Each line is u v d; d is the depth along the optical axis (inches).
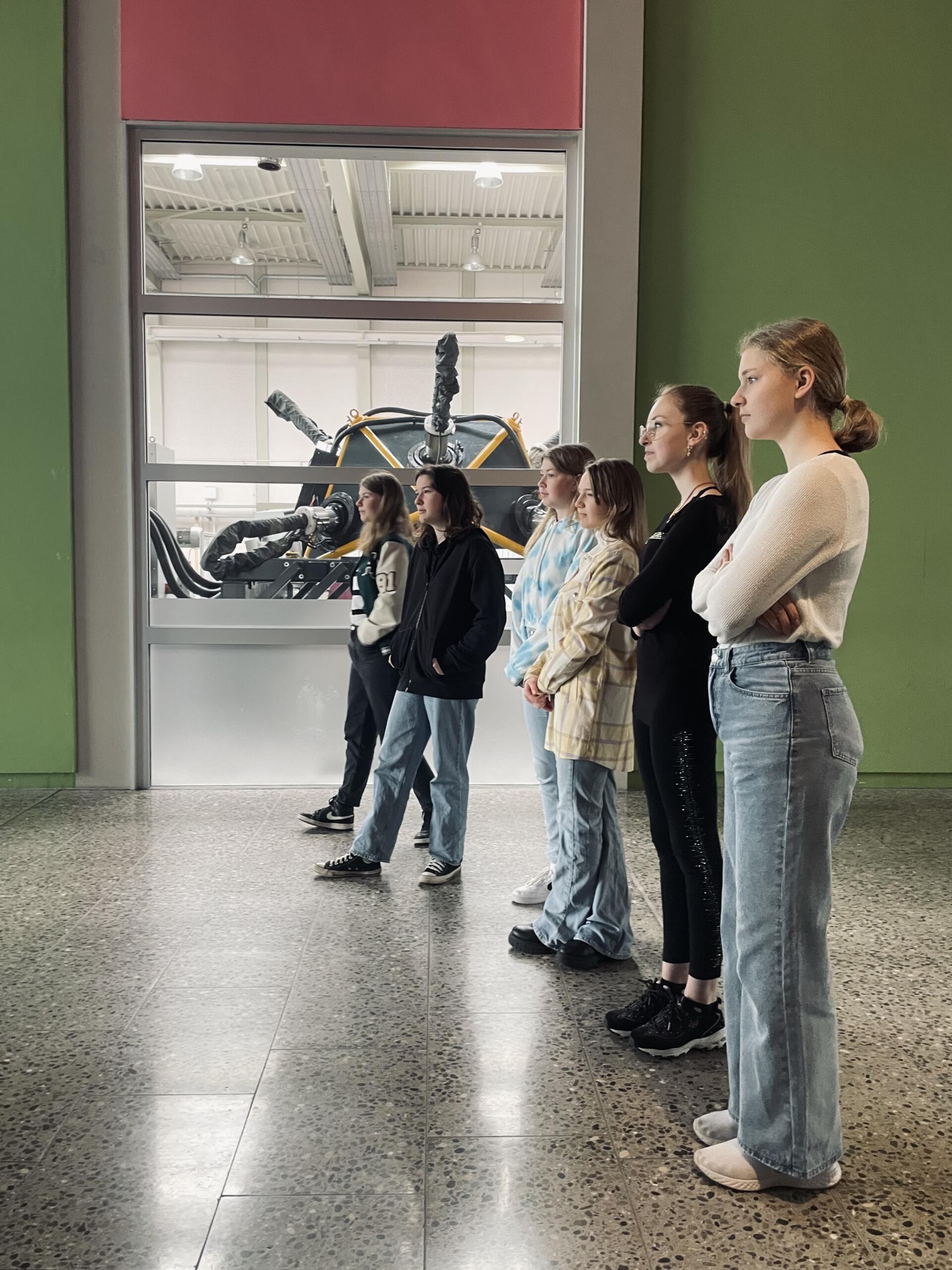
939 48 185.2
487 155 184.1
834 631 64.6
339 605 189.5
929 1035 93.4
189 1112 78.4
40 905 126.1
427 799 152.4
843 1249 62.7
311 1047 89.4
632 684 103.8
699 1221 65.3
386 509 148.4
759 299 188.1
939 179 187.3
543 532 121.5
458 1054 88.2
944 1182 70.0
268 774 190.9
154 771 190.4
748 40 183.9
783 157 185.9
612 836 108.1
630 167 180.9
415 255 186.4
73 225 179.9
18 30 175.5
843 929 121.0
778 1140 67.2
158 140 181.3
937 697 194.1
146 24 177.2
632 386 184.9
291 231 184.5
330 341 185.9
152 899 128.6
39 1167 70.9
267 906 125.9
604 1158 72.4
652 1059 87.7
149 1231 63.9
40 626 184.4
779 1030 66.4
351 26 178.7
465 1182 69.4
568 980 104.2
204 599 188.2
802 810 64.2
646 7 182.2
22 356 180.1
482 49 180.1
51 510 182.4
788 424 66.5
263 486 187.2
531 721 117.3
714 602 64.2
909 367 189.5
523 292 187.5
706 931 87.3
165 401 185.2
